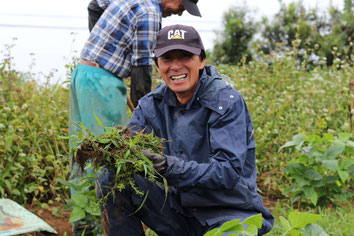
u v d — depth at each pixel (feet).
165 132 8.86
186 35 8.21
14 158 14.11
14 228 10.36
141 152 7.63
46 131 14.87
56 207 13.50
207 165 7.82
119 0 10.95
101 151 7.68
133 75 10.84
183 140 8.49
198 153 8.53
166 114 8.73
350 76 21.61
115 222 8.84
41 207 13.91
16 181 13.26
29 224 10.77
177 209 8.86
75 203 10.26
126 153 7.48
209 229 8.50
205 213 8.60
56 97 17.49
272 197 15.85
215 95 8.23
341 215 12.42
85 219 10.97
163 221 8.98
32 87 16.92
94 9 11.85
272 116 18.31
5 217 10.79
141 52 10.73
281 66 22.26
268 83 21.36
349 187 16.16
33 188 13.46
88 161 8.71
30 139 14.82
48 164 15.10
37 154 14.23
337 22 73.51
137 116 9.09
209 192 8.36
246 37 87.66
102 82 10.73
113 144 7.75
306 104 19.80
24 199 13.97
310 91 20.21
